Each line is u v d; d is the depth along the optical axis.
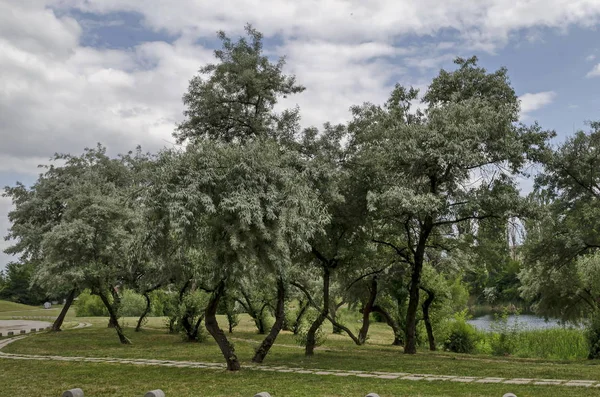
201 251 16.52
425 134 20.23
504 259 26.95
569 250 24.44
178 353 21.97
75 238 24.77
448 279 36.94
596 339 26.34
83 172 34.91
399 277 29.44
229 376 15.17
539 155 22.36
